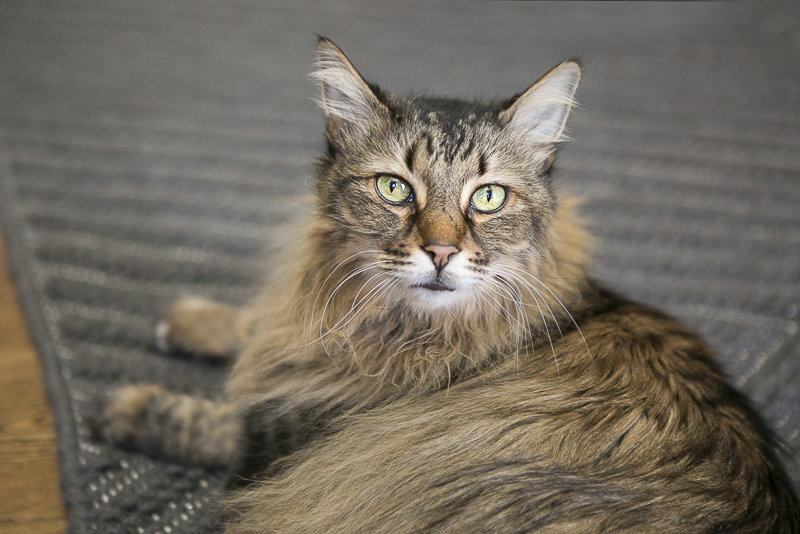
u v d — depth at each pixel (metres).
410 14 3.77
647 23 3.71
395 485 1.08
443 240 1.18
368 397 1.24
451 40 3.44
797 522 1.00
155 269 2.00
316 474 1.16
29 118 2.67
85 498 1.31
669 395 1.05
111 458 1.41
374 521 1.05
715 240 2.18
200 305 1.72
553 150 1.32
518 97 1.26
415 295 1.23
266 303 1.44
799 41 3.54
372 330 1.28
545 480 0.97
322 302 1.29
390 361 1.26
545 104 1.28
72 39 3.29
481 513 0.97
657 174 2.49
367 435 1.16
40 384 1.62
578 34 3.60
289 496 1.17
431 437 1.11
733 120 2.84
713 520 0.91
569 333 1.21
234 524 1.20
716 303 1.92
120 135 2.61
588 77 3.13
